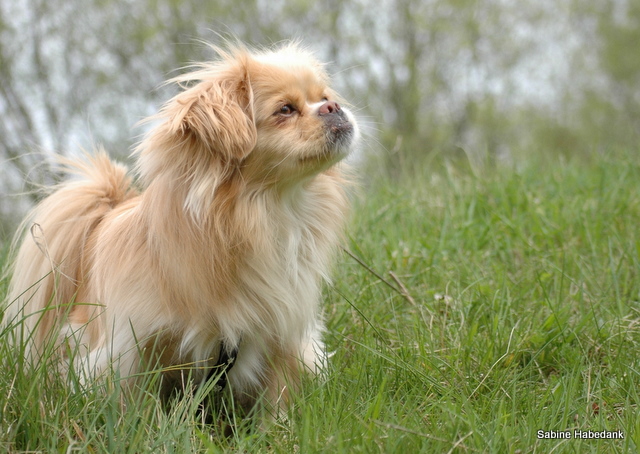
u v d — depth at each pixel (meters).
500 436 2.43
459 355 3.28
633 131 20.61
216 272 2.87
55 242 3.33
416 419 2.60
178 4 13.70
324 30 14.99
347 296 3.98
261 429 2.90
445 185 6.14
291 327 3.14
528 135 19.23
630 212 5.00
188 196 2.84
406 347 3.26
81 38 13.57
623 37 20.95
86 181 3.51
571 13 19.33
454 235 4.82
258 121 3.01
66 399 2.51
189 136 2.87
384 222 5.23
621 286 3.96
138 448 2.39
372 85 15.84
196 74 3.13
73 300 3.30
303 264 3.21
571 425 2.63
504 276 3.98
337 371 2.98
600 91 21.33
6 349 2.67
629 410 2.62
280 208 3.09
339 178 3.45
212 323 2.93
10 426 2.38
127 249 2.95
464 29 16.91
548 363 3.31
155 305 2.87
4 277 3.74
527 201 5.38
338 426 2.54
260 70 3.06
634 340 3.36
